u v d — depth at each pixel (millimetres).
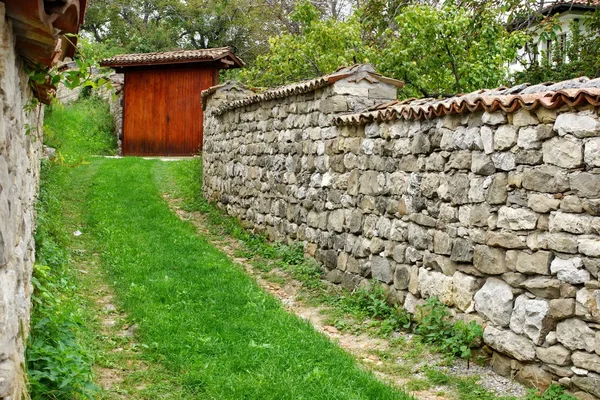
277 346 4871
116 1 35156
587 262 4059
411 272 5820
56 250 6828
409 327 5652
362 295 6355
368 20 13523
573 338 4133
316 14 13883
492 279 4836
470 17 11312
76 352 3725
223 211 11250
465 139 5078
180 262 7371
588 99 3979
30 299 3756
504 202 4711
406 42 11344
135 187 12484
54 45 2641
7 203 2256
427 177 5605
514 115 4602
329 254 7348
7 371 2068
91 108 22156
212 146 12234
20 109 2926
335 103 7215
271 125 9188
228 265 7523
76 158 15656
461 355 4934
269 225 9180
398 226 6043
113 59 18719
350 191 6934
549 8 13047
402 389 4391
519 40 11148
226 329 5199
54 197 9953
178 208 11852
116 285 6438
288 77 14344
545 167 4359
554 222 4277
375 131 6484
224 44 32094
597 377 3984
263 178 9445
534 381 4379
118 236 8516
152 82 19031
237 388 4066
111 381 4203
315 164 7777
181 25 32969
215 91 12391
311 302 6684
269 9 29766
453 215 5250
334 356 4789
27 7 2227
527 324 4422
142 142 19172
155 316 5367
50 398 3273
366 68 7305
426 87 11055
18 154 2791
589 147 4055
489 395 4312
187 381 4223
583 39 11602
